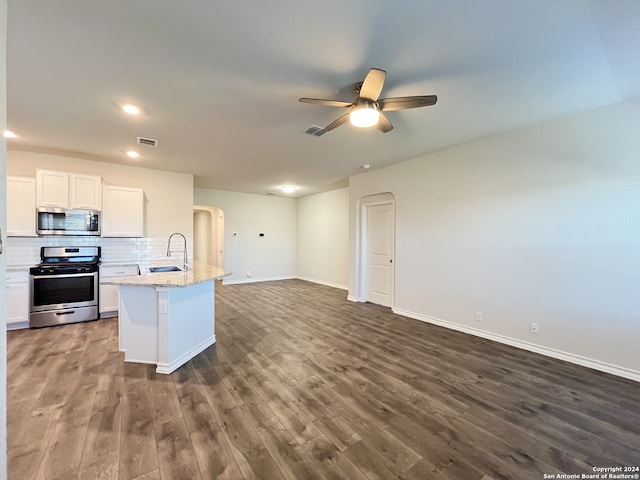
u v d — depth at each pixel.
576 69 2.16
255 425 2.00
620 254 2.73
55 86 2.38
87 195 4.27
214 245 8.73
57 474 1.56
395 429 1.98
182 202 5.46
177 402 2.26
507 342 3.52
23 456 1.68
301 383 2.59
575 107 2.79
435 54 1.99
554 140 3.09
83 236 4.52
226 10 1.60
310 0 1.54
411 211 4.66
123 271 4.51
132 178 4.98
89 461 1.65
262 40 1.85
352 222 5.92
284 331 4.02
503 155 3.50
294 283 8.01
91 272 4.29
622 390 2.48
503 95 2.55
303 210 8.67
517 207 3.40
